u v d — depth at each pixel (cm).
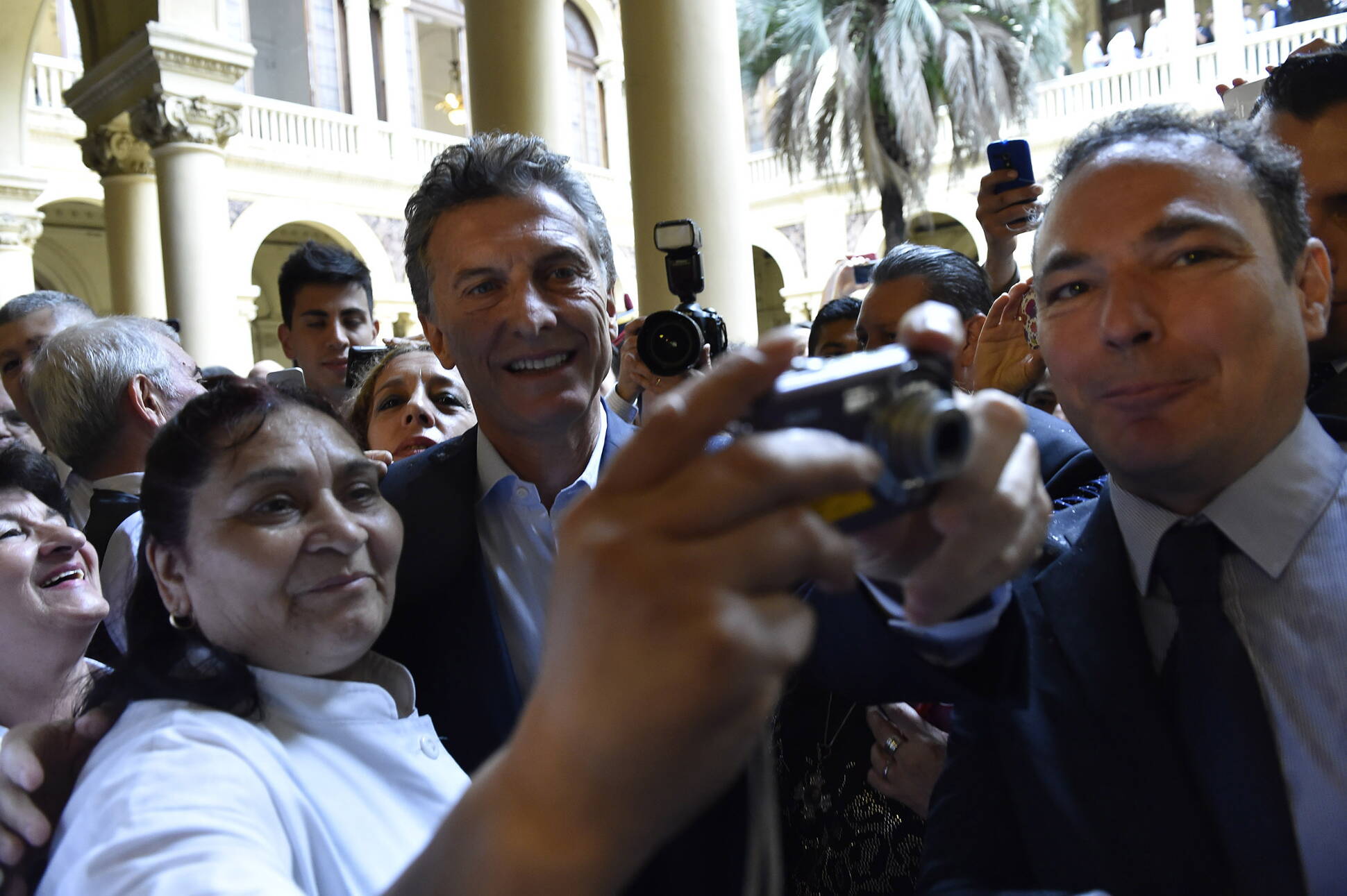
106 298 1597
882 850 150
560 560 48
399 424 245
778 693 47
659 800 46
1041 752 96
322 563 117
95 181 1348
